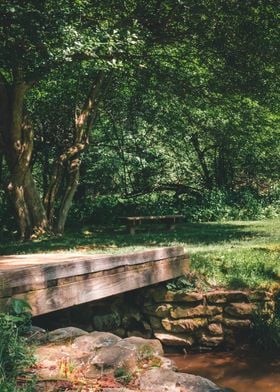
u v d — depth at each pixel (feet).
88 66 51.11
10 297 17.84
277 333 25.59
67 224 69.82
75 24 41.22
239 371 21.89
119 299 26.27
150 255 24.88
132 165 82.89
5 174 78.69
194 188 85.15
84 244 44.68
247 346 25.95
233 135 73.46
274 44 53.98
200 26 53.42
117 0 50.52
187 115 72.02
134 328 26.35
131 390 11.37
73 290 20.53
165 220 59.16
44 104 68.23
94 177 80.84
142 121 80.64
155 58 56.95
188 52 58.34
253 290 27.35
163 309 26.22
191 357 24.79
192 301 26.20
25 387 10.92
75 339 14.67
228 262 30.42
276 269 29.60
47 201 56.70
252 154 84.33
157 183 86.33
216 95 60.90
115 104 75.31
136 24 48.83
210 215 72.84
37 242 47.93
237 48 54.65
